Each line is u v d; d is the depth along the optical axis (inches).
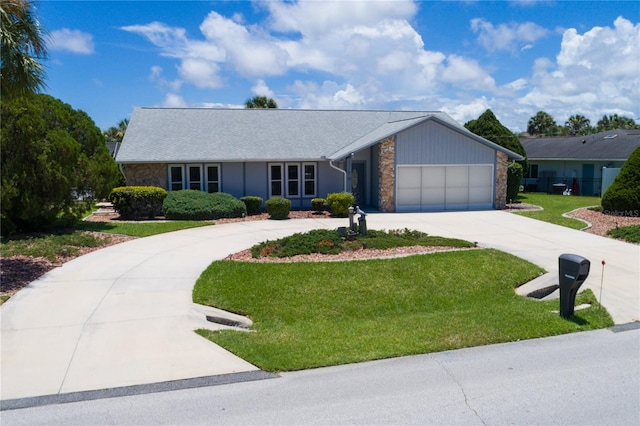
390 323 331.0
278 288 398.9
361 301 388.8
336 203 835.4
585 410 204.4
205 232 668.1
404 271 448.8
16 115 562.6
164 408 207.0
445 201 930.1
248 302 371.2
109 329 296.7
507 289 426.6
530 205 1018.1
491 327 310.0
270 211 815.7
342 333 306.7
